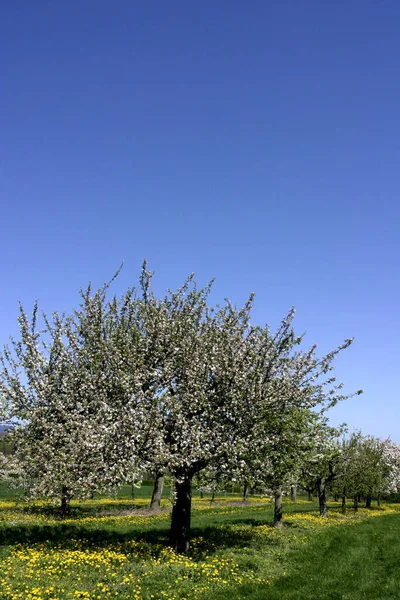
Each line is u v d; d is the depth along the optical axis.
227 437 16.78
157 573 13.98
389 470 58.31
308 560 18.30
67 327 18.30
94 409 16.59
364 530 27.89
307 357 19.33
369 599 13.66
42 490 15.39
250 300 19.53
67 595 11.29
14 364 17.80
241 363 17.45
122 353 17.36
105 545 17.88
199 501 54.16
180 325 18.72
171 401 16.58
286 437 18.28
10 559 14.25
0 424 17.70
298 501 63.62
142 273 19.48
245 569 15.83
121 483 15.23
